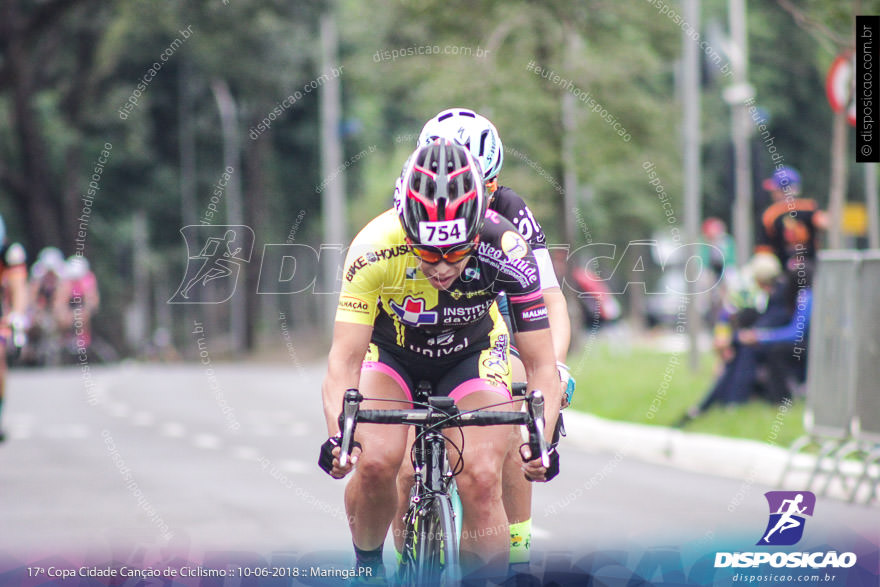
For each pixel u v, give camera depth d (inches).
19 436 1283.2
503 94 1872.5
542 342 512.4
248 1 3043.8
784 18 4153.5
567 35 1923.0
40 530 736.3
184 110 3988.7
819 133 4254.4
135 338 4222.4
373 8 2130.9
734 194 1659.7
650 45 1975.9
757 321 1231.5
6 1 3139.8
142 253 4586.6
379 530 523.8
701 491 916.6
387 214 517.0
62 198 3614.7
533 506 844.6
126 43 3457.2
